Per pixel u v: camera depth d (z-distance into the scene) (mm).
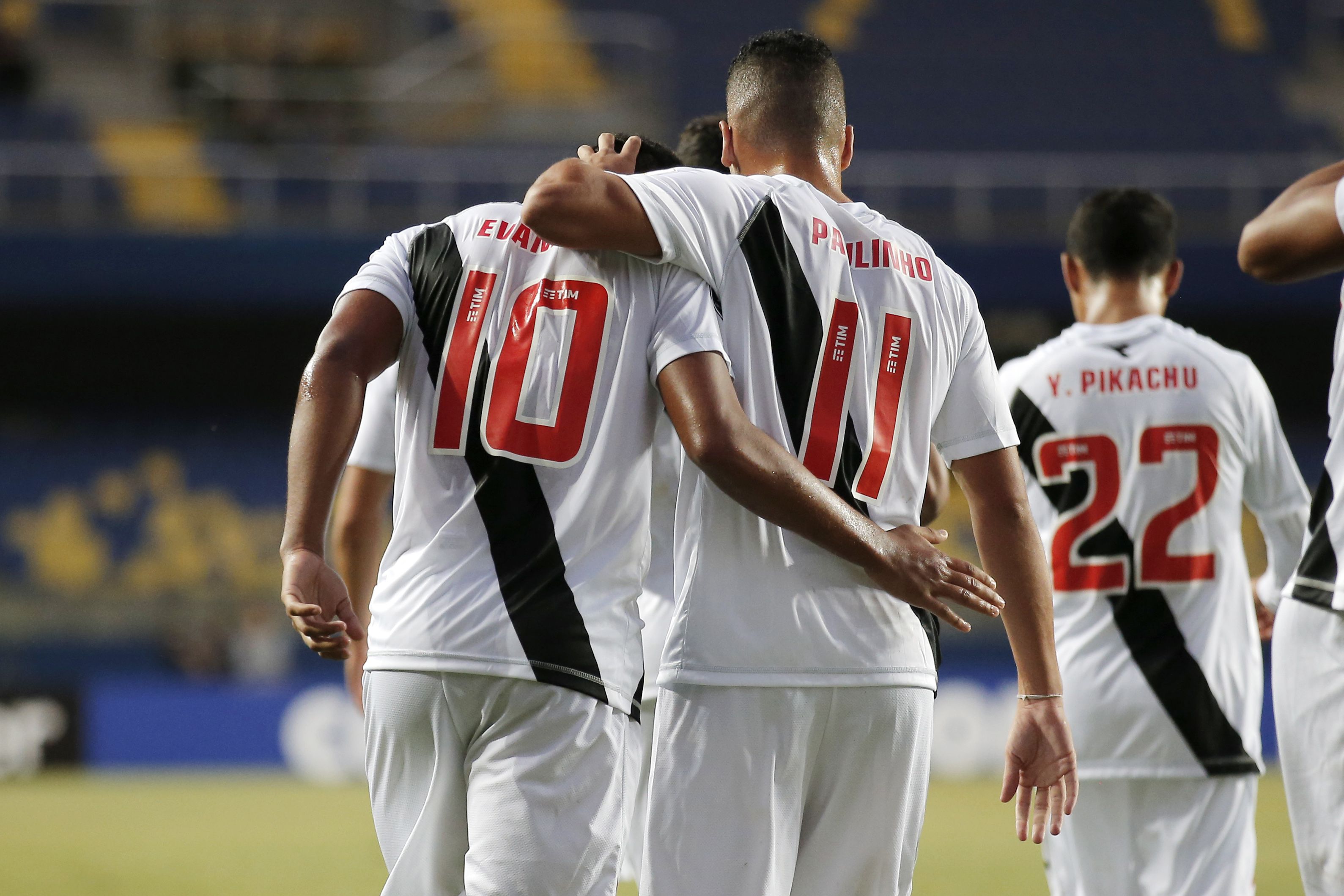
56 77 79875
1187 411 13547
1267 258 9703
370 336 9359
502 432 9203
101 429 81250
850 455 9367
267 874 26016
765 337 9320
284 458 80250
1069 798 9633
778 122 10008
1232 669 13492
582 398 9250
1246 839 13422
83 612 69375
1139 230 14102
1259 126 79188
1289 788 10375
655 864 9188
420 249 9688
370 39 84625
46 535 75062
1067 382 13914
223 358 80062
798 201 9547
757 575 9203
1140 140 78562
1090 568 13672
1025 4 85750
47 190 73375
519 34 84125
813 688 9156
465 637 8992
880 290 9578
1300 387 78938
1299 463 78125
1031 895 22516
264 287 69688
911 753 9453
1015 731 9820
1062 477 13859
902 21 85188
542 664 8938
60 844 30531
